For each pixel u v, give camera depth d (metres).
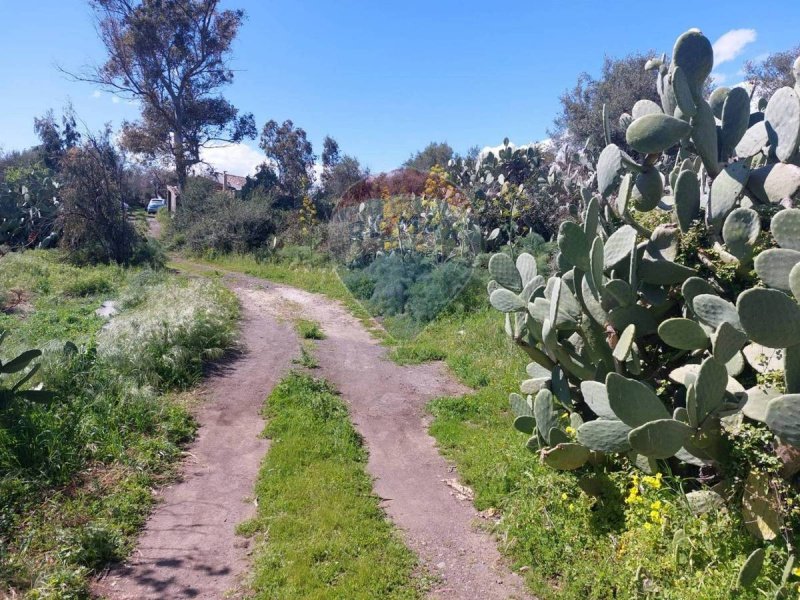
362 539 4.21
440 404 7.14
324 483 5.05
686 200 4.04
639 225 4.36
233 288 15.02
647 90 20.14
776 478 3.32
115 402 6.20
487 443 5.83
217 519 4.57
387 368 8.78
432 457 5.91
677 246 4.20
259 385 7.71
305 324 11.09
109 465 5.19
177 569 3.91
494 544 4.29
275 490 4.95
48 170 22.91
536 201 15.13
